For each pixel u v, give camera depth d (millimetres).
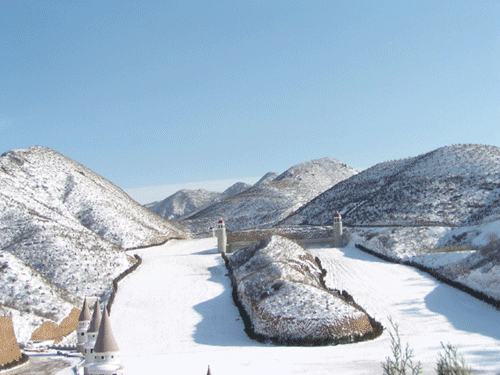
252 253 56938
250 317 41406
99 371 21844
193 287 50844
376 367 27250
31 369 31438
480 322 37312
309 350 33000
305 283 45062
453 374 18703
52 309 45781
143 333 40125
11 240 62125
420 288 46375
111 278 56719
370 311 41312
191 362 30891
